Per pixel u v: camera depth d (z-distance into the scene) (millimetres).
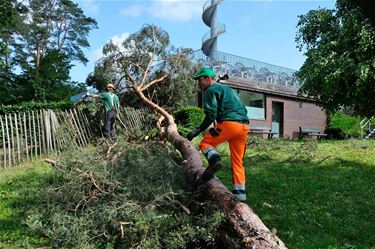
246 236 3547
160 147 7086
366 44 12398
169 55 14469
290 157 8695
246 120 4547
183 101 14969
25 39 53688
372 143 10906
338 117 24047
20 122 9805
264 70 22609
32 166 8453
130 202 4434
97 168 5422
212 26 30250
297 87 24391
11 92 26844
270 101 22609
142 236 3990
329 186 6438
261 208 5355
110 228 4379
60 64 28828
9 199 5891
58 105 13125
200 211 4477
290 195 5941
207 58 18984
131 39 14203
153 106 9438
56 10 56656
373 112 13977
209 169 4434
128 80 13422
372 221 4930
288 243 4238
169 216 4145
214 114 4441
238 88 20406
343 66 12711
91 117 11719
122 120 12539
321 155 9023
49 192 5211
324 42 14453
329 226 4703
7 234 4652
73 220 4477
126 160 6156
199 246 4035
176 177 5086
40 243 4426
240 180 4512
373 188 6324
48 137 10172
